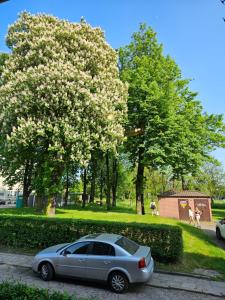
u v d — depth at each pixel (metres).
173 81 31.77
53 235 14.33
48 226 14.56
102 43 26.81
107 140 23.22
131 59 32.88
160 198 36.78
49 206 23.41
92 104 21.70
